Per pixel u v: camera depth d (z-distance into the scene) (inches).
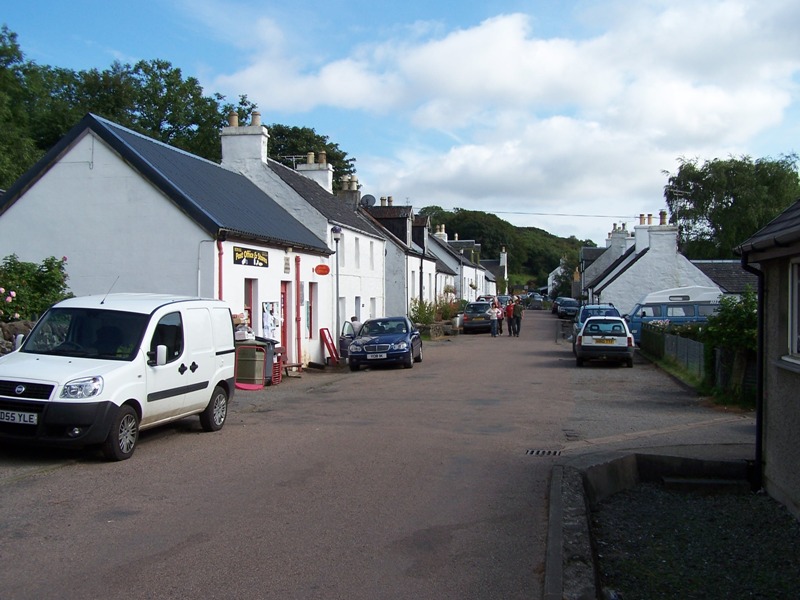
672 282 1567.4
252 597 195.5
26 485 309.4
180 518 266.2
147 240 657.6
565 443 425.1
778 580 249.9
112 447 349.7
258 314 746.8
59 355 371.9
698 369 699.4
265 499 294.4
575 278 3292.3
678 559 269.9
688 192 1990.7
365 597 197.5
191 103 1803.6
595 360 978.7
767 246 314.2
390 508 284.7
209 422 446.6
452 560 227.6
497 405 585.0
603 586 237.9
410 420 508.4
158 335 391.2
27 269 584.7
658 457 374.9
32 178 671.8
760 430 354.9
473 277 2888.8
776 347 335.9
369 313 1243.8
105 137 662.5
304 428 470.3
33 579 205.0
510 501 297.6
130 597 193.6
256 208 853.2
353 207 1529.3
